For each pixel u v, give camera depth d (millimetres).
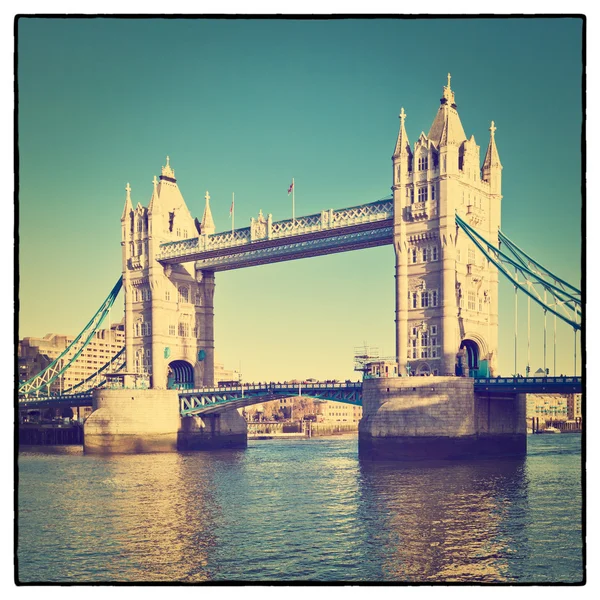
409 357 129875
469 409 120375
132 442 158250
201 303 180000
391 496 90125
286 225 150125
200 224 179625
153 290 170875
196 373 177750
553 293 119938
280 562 64312
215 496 94812
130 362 175000
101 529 77000
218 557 66188
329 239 147250
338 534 72938
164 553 67812
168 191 179625
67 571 63188
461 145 134250
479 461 120188
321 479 108250
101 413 159375
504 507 83062
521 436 135250
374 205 138500
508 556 65125
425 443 117688
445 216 126750
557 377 115500
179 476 115062
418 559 64375
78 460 142500
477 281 133250
